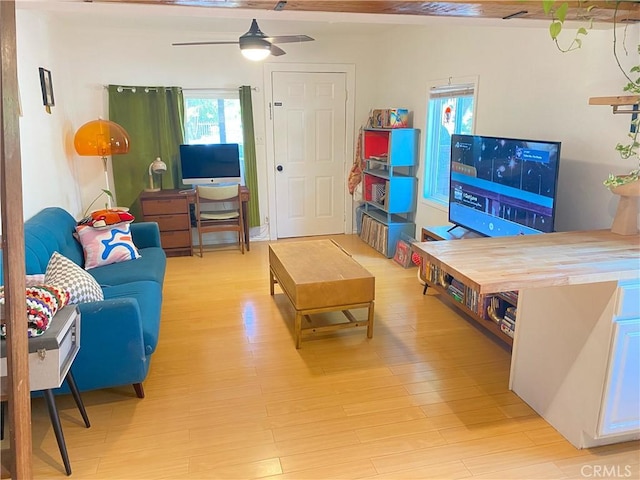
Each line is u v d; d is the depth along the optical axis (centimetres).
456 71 413
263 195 584
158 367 288
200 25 478
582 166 286
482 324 328
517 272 191
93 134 438
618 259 207
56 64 434
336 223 614
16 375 135
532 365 244
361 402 253
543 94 313
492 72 363
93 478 200
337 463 208
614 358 198
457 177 388
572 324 215
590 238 241
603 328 199
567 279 186
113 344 237
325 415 242
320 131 584
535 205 292
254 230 591
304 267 333
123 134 455
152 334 253
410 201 513
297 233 607
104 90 508
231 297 402
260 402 253
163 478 200
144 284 316
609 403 204
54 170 404
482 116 379
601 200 275
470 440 222
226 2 177
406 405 250
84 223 377
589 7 205
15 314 134
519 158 304
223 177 536
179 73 525
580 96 284
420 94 482
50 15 416
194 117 542
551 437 225
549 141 286
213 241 580
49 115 396
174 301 394
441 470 204
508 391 262
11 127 128
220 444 221
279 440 223
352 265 338
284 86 558
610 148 266
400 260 484
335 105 580
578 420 215
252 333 334
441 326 343
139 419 239
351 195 602
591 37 272
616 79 257
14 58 129
